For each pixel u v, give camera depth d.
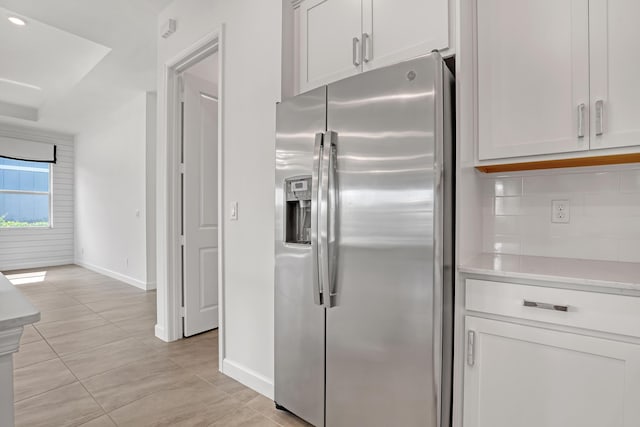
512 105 1.44
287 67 1.97
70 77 4.41
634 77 1.20
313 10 1.91
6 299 0.91
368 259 1.43
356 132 1.48
